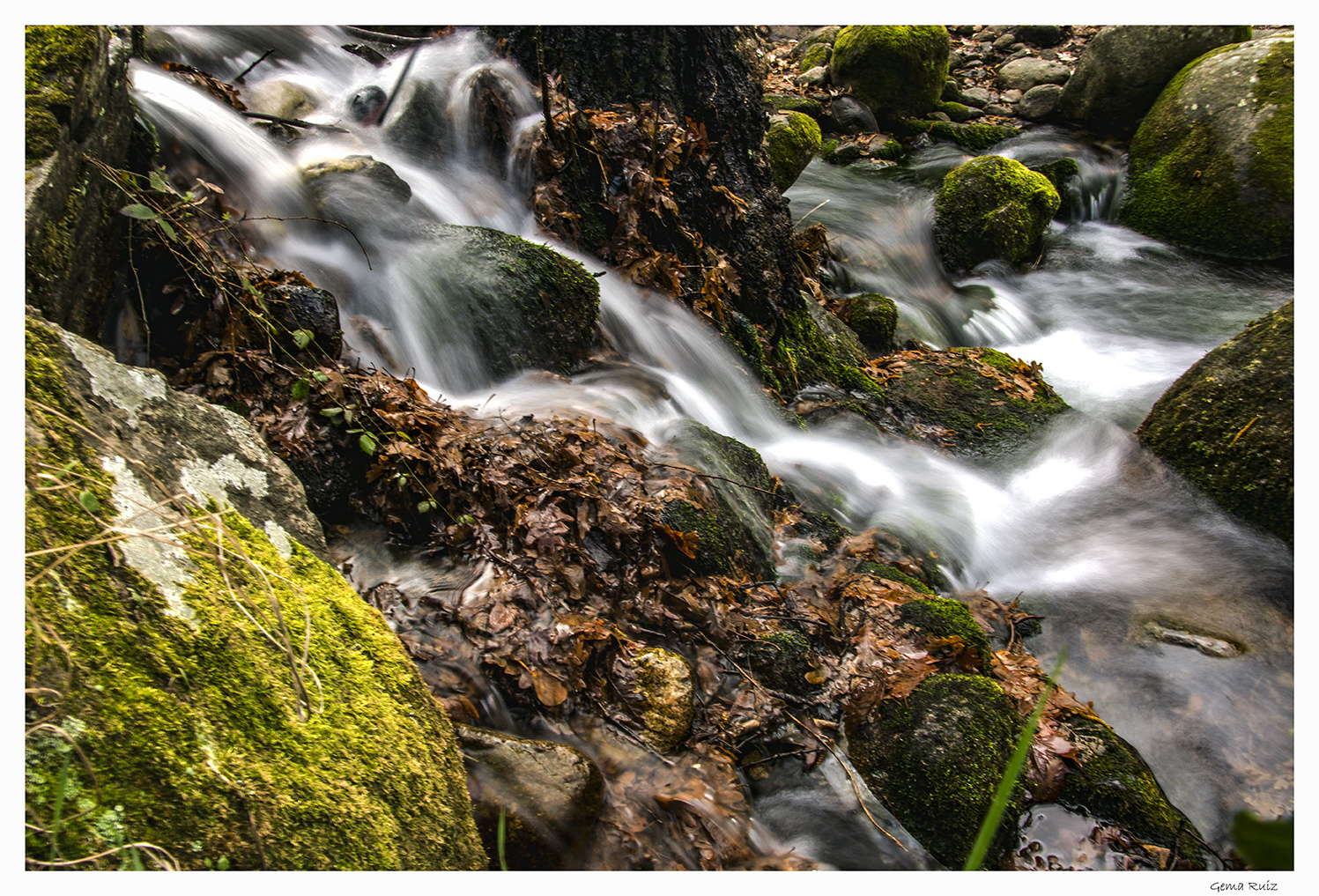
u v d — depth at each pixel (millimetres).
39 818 1396
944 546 4730
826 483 5012
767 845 2830
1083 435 5938
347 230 4355
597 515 3469
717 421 5070
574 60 5590
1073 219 10641
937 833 3006
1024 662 3926
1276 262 9547
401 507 3312
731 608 3561
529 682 2857
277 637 1932
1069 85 11516
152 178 3238
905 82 11305
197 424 2391
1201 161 9836
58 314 2617
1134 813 3191
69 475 1792
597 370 4758
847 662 3568
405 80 5793
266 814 1655
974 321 8469
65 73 2779
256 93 5652
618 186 5492
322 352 3549
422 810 1962
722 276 5684
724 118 5832
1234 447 5137
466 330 4426
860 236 9164
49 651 1523
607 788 2684
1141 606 4523
